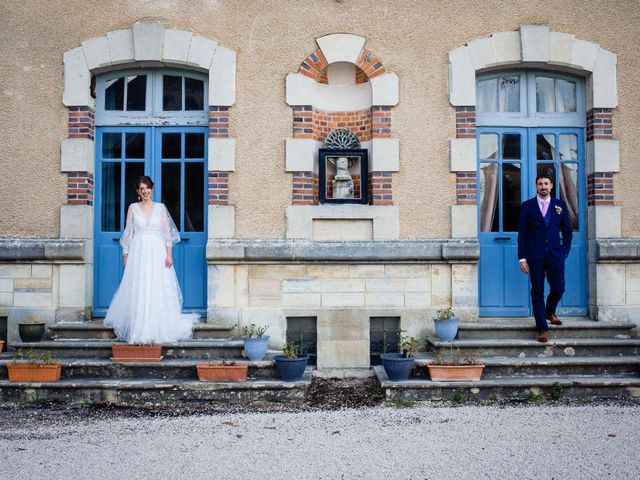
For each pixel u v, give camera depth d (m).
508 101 7.08
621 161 6.82
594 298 6.79
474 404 5.47
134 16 6.71
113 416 5.17
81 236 6.63
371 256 6.53
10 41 6.70
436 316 6.57
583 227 6.99
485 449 4.28
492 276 6.95
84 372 5.83
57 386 5.55
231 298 6.55
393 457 4.14
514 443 4.39
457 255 6.54
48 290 6.61
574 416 5.02
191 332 6.31
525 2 6.81
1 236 6.61
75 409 5.38
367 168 6.83
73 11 6.71
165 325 6.03
